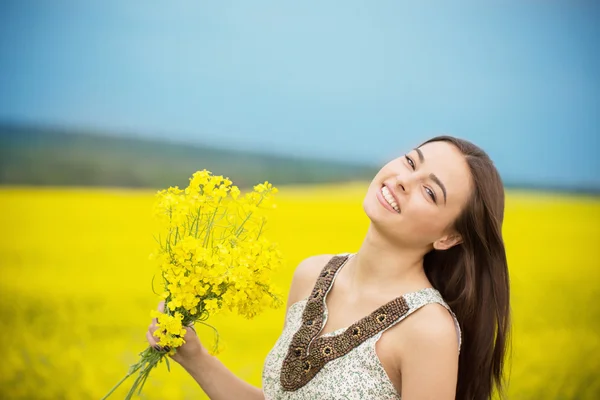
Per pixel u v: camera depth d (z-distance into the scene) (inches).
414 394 77.2
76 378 210.4
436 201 79.3
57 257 320.2
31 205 368.5
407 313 79.4
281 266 82.7
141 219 375.9
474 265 84.7
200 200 79.9
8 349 226.7
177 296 78.0
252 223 83.4
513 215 435.8
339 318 84.1
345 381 79.5
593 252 391.2
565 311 308.7
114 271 311.7
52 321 254.1
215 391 87.7
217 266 77.9
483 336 86.4
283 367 83.4
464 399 89.6
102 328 252.8
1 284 287.6
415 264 83.9
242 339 235.3
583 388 237.3
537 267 370.6
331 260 90.4
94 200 393.4
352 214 411.2
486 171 81.1
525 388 229.1
